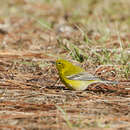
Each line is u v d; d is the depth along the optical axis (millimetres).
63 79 11508
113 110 9703
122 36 18672
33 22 22766
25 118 9109
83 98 10695
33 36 19109
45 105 10031
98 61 13922
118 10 26109
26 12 25594
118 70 13008
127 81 12438
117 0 29266
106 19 22781
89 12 25547
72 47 14555
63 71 11508
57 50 15750
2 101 10336
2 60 14586
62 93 11125
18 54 15383
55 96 10844
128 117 9195
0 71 13391
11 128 8523
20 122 8875
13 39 18516
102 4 28219
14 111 9602
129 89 11617
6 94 10938
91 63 13852
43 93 11008
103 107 9938
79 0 29812
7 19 23469
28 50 16094
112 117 9195
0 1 28672
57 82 12438
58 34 19156
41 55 15180
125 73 12820
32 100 10477
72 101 10422
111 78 12773
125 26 21234
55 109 9750
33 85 11938
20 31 20406
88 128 8469
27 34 19641
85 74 11336
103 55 13961
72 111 9602
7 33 20000
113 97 10812
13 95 10867
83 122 8844
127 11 25797
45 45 16922
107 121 8953
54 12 25891
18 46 16875
